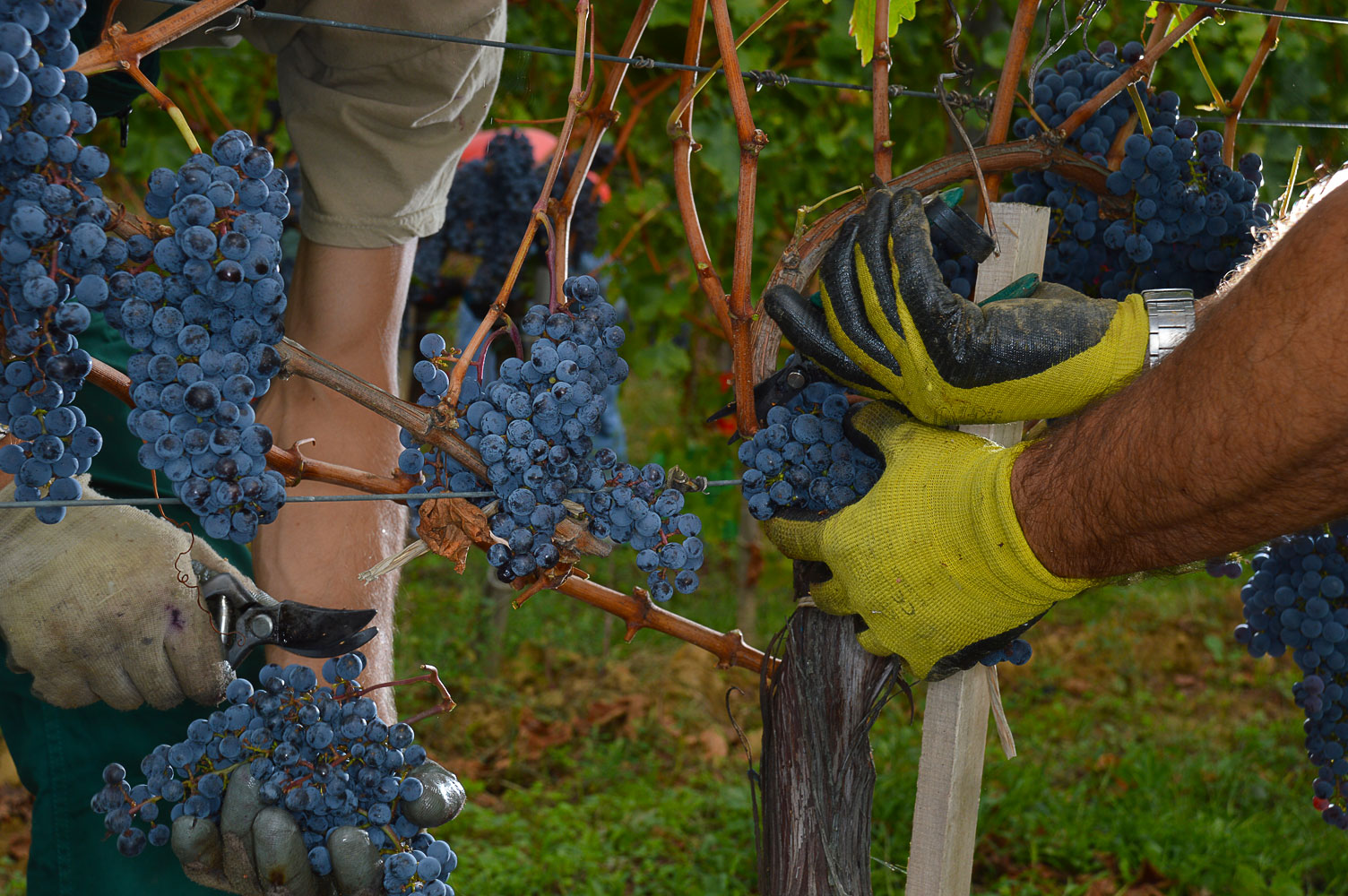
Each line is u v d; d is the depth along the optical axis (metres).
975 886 3.57
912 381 1.12
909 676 1.32
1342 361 0.84
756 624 5.71
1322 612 1.50
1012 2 3.84
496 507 1.12
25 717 1.70
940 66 4.19
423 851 1.27
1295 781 4.26
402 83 1.72
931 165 1.43
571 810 3.87
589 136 1.28
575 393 1.10
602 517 1.17
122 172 4.66
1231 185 1.53
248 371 1.00
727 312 1.23
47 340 0.94
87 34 1.65
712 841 3.66
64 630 1.36
